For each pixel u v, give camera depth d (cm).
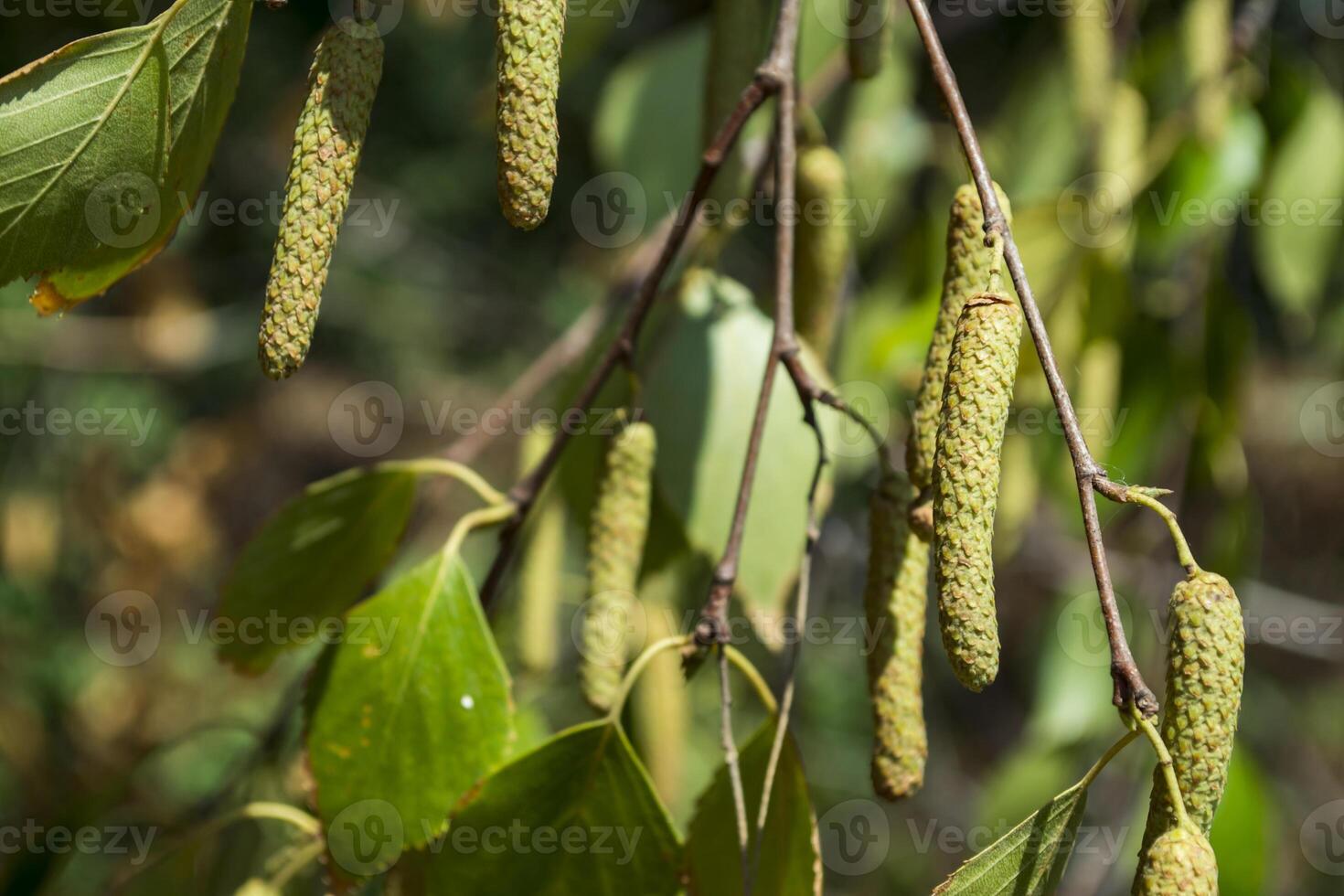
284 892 43
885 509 40
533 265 108
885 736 40
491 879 40
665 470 43
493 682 41
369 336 111
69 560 77
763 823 39
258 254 86
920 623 40
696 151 50
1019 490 48
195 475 83
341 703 41
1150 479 55
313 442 123
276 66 79
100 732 72
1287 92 49
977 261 38
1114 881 63
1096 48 49
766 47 47
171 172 39
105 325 79
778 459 43
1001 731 92
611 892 40
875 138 52
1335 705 109
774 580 43
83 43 38
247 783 46
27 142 38
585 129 92
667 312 45
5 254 38
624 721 46
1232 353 50
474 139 104
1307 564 141
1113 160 49
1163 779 36
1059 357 48
